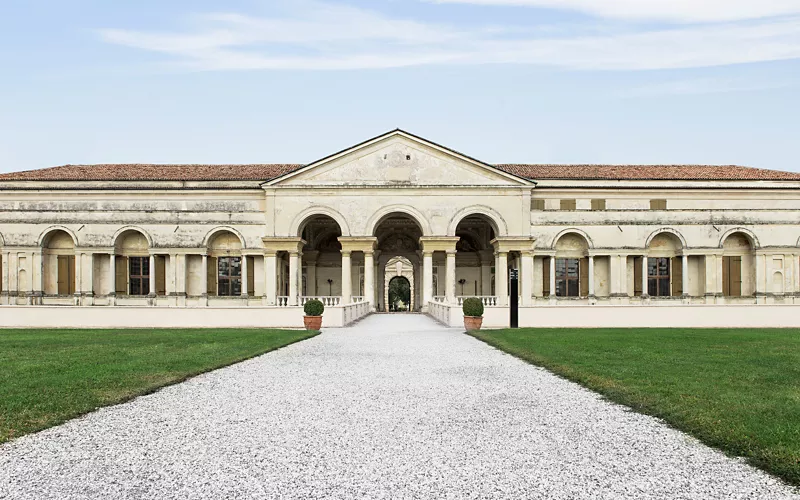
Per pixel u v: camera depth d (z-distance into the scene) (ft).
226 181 145.48
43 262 142.31
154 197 144.15
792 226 143.54
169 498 21.18
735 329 98.32
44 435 29.12
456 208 142.92
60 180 144.15
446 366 52.70
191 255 144.87
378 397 38.55
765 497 21.44
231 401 37.24
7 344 67.97
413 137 143.43
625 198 147.23
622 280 142.92
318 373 48.49
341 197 143.02
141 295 142.92
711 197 147.02
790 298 142.20
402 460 25.36
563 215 143.84
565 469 24.30
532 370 50.16
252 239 143.33
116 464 24.79
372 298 144.36
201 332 88.43
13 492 21.65
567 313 109.50
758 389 38.86
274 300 140.26
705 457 25.81
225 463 24.93
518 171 153.17
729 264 144.05
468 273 172.96
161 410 34.65
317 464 24.82
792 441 26.78
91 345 67.00
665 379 42.86
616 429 30.37
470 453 26.32
